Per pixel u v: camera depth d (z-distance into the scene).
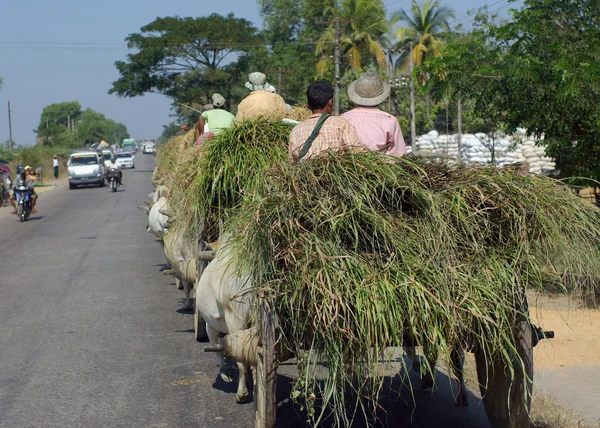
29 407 6.08
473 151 30.34
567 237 4.37
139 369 7.11
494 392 4.50
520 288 4.16
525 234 4.27
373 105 5.46
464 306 3.98
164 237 9.34
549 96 9.51
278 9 60.47
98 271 12.84
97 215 24.00
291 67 55.44
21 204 22.70
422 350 3.99
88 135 166.50
